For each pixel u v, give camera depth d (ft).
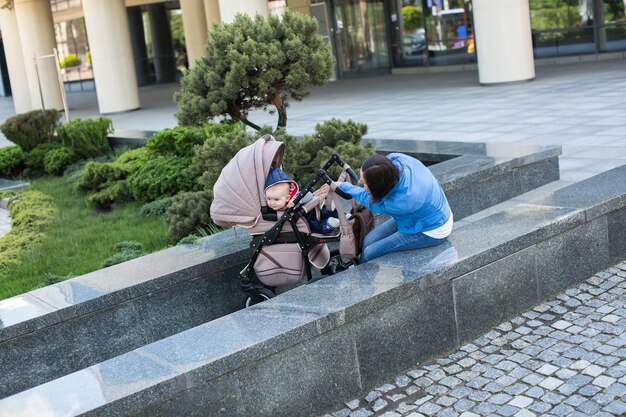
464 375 17.06
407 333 17.69
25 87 110.73
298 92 30.22
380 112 59.31
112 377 14.60
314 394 16.29
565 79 63.10
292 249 19.51
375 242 19.80
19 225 37.55
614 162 32.37
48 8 104.94
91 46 87.66
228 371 14.93
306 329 15.87
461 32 87.61
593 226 21.50
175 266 21.30
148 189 38.70
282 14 29.01
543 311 19.79
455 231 20.53
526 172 29.66
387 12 93.45
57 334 19.60
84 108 103.24
